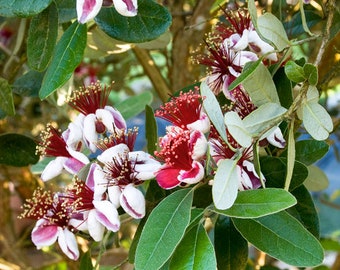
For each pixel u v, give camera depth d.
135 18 0.30
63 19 0.32
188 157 0.27
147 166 0.28
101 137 0.31
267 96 0.28
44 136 0.32
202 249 0.25
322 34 0.29
